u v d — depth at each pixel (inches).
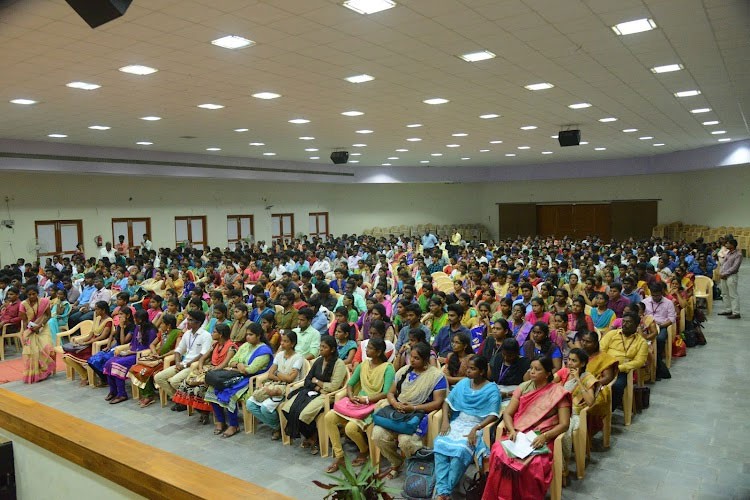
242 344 237.5
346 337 222.7
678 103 383.2
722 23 211.6
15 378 300.7
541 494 140.6
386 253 642.2
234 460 189.2
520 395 161.8
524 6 189.8
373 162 840.3
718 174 815.1
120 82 285.6
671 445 188.5
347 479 102.7
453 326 228.5
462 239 1027.3
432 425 167.8
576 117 438.6
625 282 301.4
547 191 1039.6
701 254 472.7
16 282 385.7
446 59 257.3
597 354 198.1
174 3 177.9
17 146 479.2
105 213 658.8
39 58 237.0
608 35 225.1
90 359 273.1
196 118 401.4
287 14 191.0
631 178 954.1
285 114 395.5
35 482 100.5
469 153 721.6
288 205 896.3
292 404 194.7
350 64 261.9
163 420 231.1
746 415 213.5
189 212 753.0
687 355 303.6
